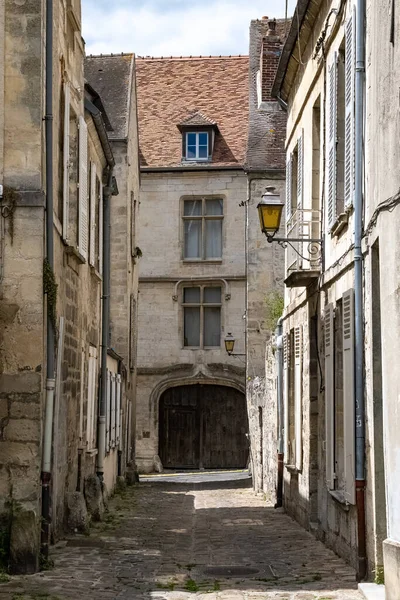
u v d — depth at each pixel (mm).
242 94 36938
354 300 10523
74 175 14469
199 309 34594
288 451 18000
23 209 10703
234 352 34062
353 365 10453
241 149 34844
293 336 17484
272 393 20422
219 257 34531
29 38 10859
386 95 8883
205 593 9391
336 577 10305
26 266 10664
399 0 8352
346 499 10828
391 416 8570
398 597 8039
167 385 34250
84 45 15250
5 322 10609
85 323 16172
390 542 8375
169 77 37938
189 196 34656
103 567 10906
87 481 16125
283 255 29906
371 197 9867
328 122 12984
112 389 21312
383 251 8945
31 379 10562
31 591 9203
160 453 34344
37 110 10812
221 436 34219
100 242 18922
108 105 27375
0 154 10750
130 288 27812
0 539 10312
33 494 10453
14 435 10508
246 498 21812
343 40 11953
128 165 26938
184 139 34938
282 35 32125
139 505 19578
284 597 9117
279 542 13562
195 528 15453
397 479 8328
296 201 17594
